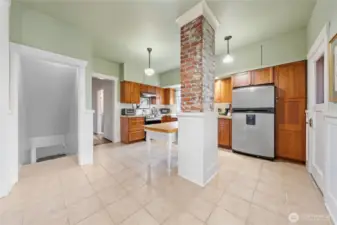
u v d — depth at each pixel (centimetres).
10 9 211
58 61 258
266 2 214
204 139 215
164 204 171
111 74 475
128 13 240
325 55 185
